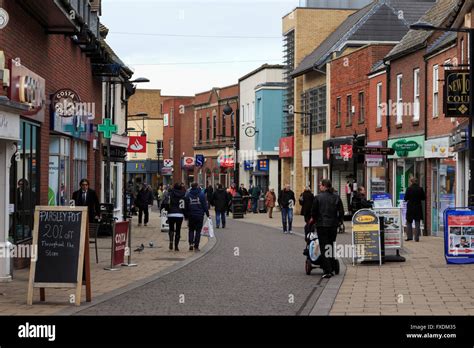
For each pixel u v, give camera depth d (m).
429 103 32.66
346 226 37.41
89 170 29.72
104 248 24.81
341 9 55.44
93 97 30.27
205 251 24.38
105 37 38.09
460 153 28.53
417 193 27.61
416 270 18.56
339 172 46.38
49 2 18.03
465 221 19.64
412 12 49.88
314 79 51.50
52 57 21.86
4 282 15.98
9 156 16.31
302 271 18.73
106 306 12.99
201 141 78.56
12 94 16.75
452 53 29.78
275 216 52.19
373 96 40.22
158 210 68.00
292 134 56.53
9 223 17.61
